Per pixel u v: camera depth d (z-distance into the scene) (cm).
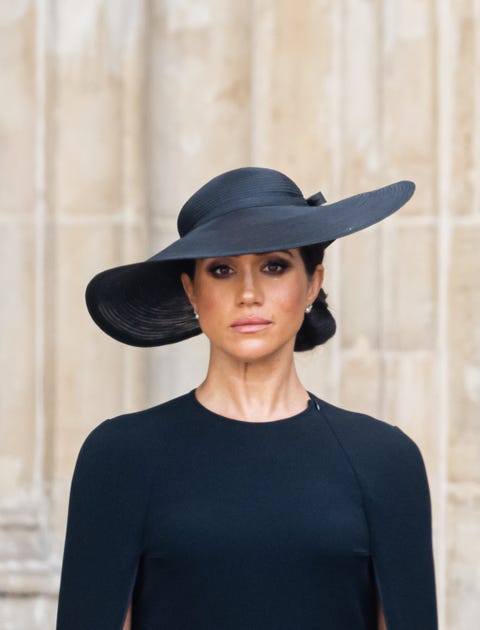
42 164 593
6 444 595
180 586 297
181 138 613
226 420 315
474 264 598
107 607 306
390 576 311
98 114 597
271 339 308
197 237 300
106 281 332
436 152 600
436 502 602
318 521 300
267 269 310
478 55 599
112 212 598
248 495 302
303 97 608
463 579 600
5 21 595
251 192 312
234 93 612
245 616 294
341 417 326
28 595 586
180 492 304
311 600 297
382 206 302
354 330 604
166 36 612
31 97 593
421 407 601
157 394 611
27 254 595
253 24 611
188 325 366
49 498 596
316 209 305
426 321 600
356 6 606
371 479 312
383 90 604
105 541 309
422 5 601
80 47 596
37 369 595
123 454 313
